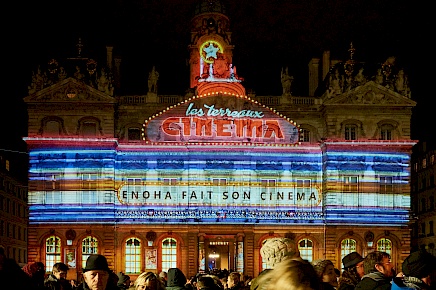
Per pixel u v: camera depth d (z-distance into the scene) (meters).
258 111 82.81
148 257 79.56
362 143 81.31
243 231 80.38
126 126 83.50
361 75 83.31
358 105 82.56
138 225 80.00
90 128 81.62
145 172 81.75
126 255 80.06
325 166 81.81
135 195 81.44
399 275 13.45
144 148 81.75
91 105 81.50
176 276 18.44
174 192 81.62
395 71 87.00
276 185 82.44
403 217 81.50
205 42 86.25
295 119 84.88
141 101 83.94
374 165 81.69
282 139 82.69
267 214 81.00
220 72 82.81
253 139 82.25
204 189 81.69
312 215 81.00
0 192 98.62
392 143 81.62
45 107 81.25
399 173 82.12
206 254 84.75
